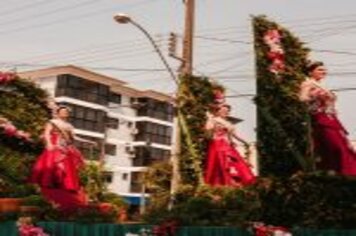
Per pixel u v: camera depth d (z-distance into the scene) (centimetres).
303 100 1689
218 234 1524
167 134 7294
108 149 6794
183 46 2303
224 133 1952
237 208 1622
